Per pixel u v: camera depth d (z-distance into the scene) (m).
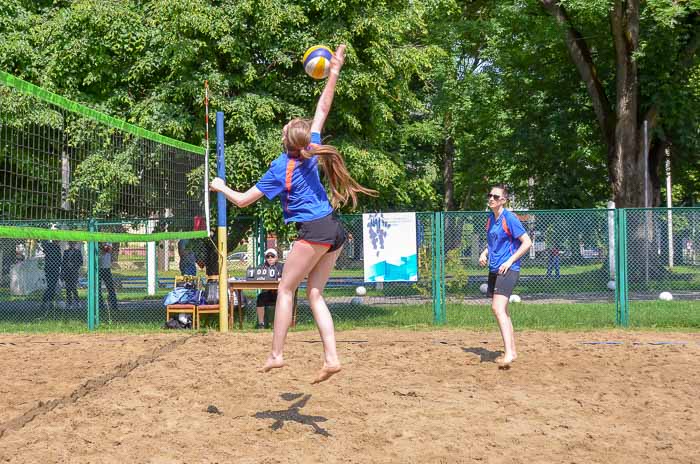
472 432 5.28
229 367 8.06
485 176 31.45
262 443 5.05
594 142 25.30
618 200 21.02
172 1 12.73
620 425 5.52
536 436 5.19
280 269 12.39
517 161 26.62
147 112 13.02
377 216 12.77
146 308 15.41
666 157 26.41
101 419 5.77
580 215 13.91
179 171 13.23
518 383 7.14
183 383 7.17
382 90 13.92
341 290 14.34
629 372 7.68
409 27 15.32
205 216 12.52
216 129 12.47
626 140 20.80
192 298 12.82
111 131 12.04
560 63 23.69
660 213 13.95
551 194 29.58
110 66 13.55
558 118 24.67
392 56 14.43
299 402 6.29
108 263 14.53
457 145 31.95
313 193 5.14
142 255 18.48
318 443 5.03
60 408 6.18
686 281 13.90
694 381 7.17
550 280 14.22
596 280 14.01
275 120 14.24
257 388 6.87
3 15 14.19
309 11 14.05
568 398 6.43
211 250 14.00
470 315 13.05
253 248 13.79
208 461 4.62
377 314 13.47
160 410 6.03
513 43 22.89
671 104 21.05
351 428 5.42
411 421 5.61
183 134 13.26
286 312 5.21
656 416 5.79
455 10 23.84
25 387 7.07
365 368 7.95
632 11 19.69
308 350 9.38
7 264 14.74
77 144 12.63
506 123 26.70
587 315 12.88
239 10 13.23
